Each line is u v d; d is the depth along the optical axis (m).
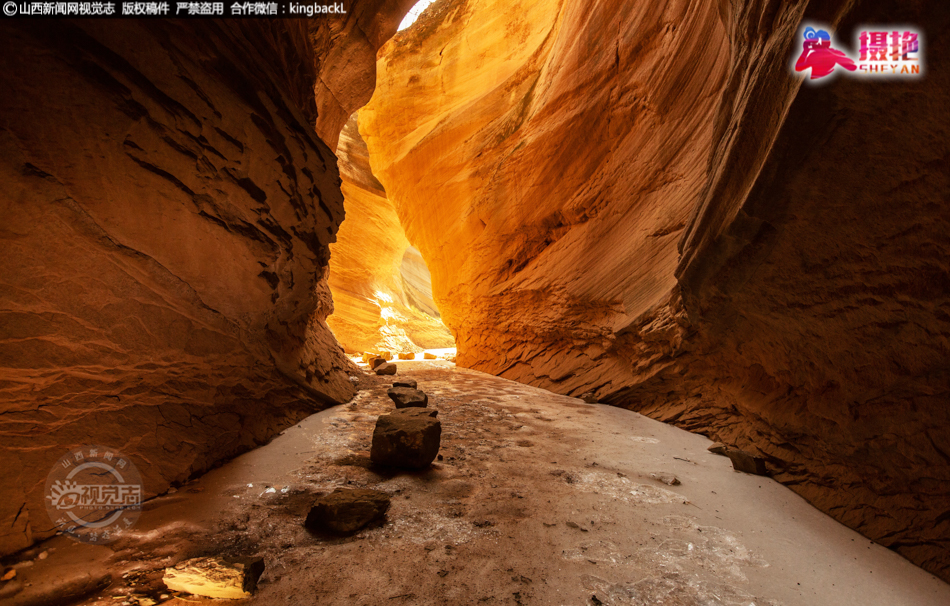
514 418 5.29
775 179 2.47
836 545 2.40
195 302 3.08
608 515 2.65
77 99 1.97
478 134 12.71
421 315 26.20
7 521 1.85
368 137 16.16
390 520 2.48
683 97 7.02
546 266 9.41
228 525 2.31
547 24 12.41
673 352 5.30
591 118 8.92
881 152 2.00
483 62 13.90
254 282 3.68
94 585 1.75
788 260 2.78
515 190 10.72
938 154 1.86
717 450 4.07
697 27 6.83
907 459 2.42
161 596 1.73
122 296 2.49
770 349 3.55
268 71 3.42
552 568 2.07
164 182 2.53
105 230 2.29
